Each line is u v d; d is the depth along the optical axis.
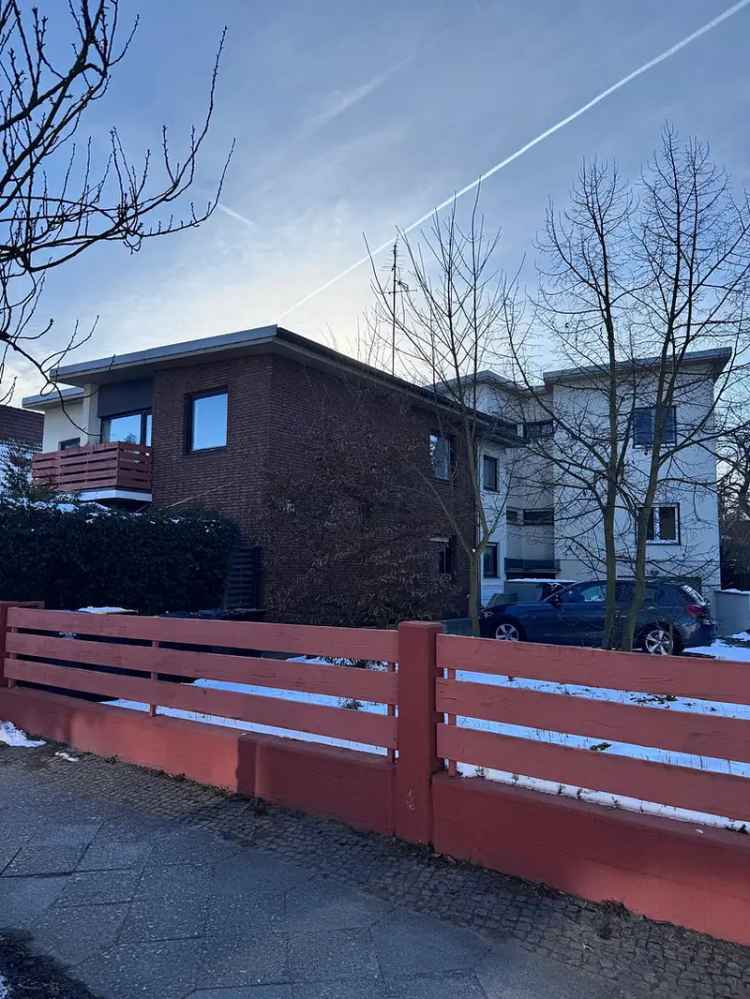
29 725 6.18
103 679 5.66
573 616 12.43
